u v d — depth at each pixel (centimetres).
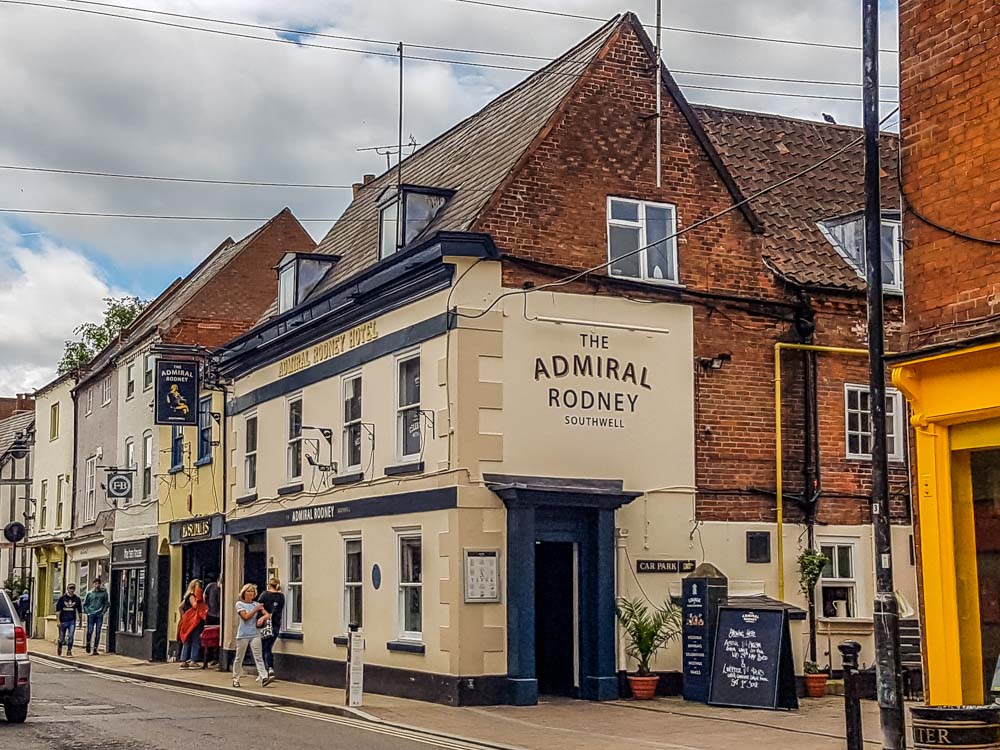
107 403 3891
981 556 1222
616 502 1866
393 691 1931
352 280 2094
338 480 2166
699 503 1966
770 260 2097
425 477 1886
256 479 2566
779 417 2036
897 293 2120
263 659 2231
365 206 2645
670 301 1986
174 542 3059
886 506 1105
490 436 1823
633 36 2028
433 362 1889
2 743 1390
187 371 2892
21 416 5966
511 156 1948
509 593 1795
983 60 1217
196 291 3341
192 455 3019
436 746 1395
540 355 1877
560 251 1908
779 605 1816
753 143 2372
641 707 1748
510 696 1778
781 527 2012
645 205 1991
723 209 2052
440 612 1819
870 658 2014
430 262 1864
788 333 2072
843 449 2078
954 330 1227
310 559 2281
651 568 1914
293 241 3450
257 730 1543
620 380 1930
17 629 1591
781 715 1642
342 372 2202
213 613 2800
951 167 1246
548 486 1809
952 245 1238
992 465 1216
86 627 3781
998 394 1182
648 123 2014
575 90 1964
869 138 1155
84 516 4112
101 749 1348
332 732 1527
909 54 1303
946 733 916
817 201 2288
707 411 1995
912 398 1270
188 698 2041
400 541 1969
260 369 2592
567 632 1906
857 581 2059
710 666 1794
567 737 1451
